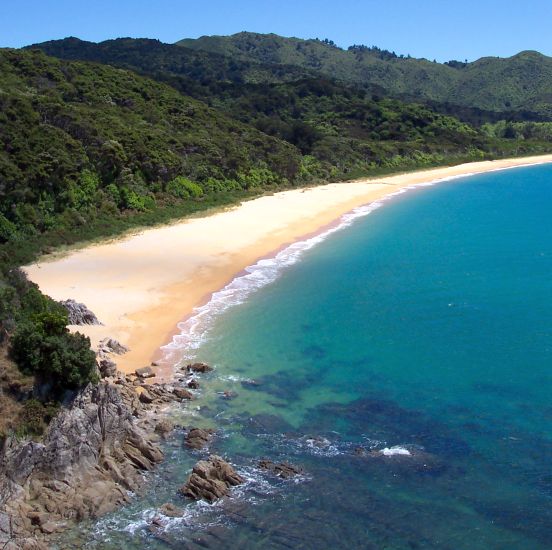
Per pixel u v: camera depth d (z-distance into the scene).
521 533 25.19
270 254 65.94
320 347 42.69
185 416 33.91
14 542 23.88
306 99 172.12
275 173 107.06
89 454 28.30
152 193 81.31
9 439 26.72
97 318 45.84
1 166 62.88
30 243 61.91
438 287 54.81
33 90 88.56
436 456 30.27
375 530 25.58
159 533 25.48
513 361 39.69
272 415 34.16
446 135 163.38
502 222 82.75
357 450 30.89
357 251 67.69
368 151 135.12
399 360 40.47
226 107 154.88
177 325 45.94
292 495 27.72
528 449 30.48
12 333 31.48
